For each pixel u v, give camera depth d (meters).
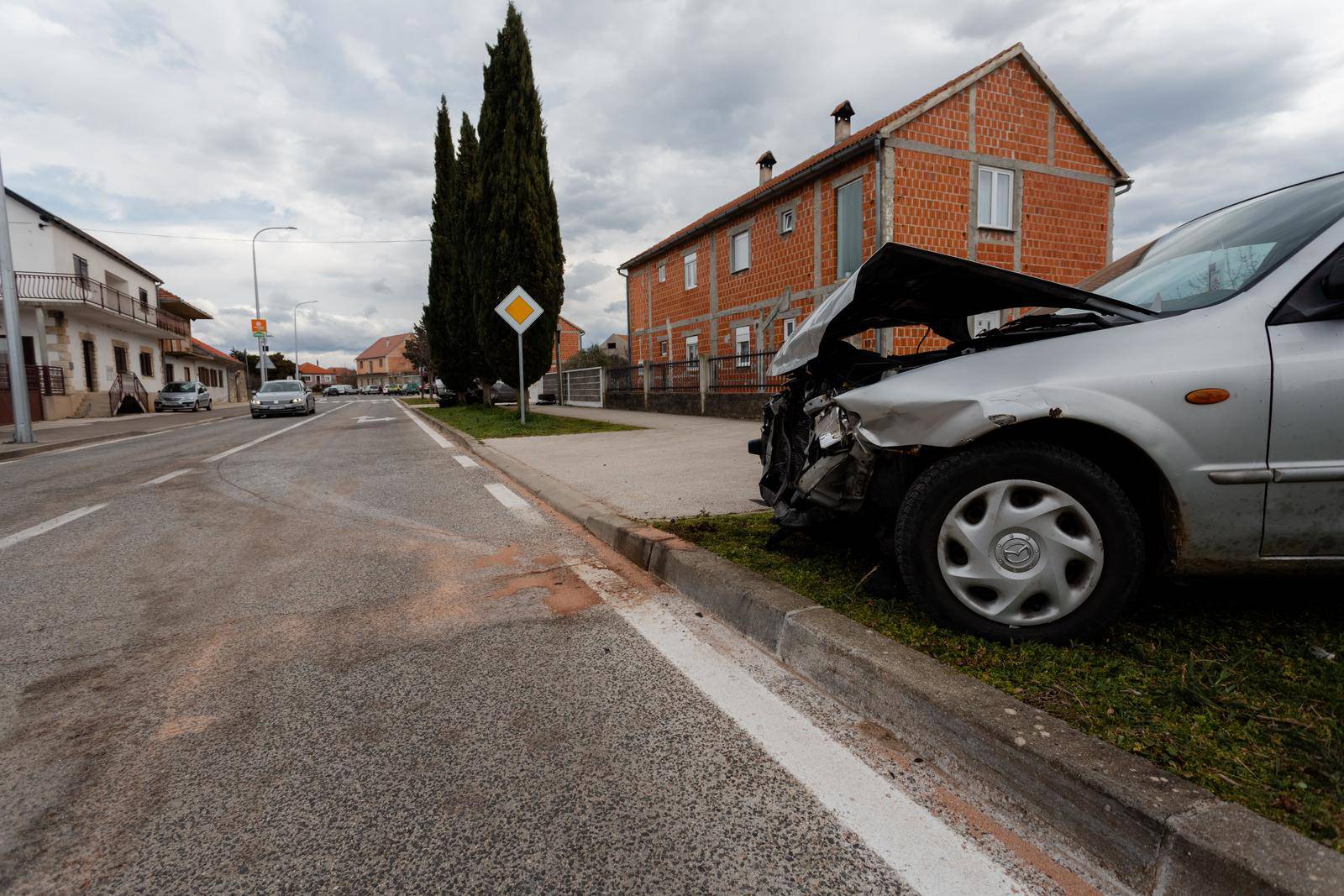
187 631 2.97
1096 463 2.29
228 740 2.04
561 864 1.48
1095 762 1.51
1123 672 2.00
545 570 3.77
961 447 2.25
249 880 1.45
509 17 14.83
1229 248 2.41
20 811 1.71
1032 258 16.44
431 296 25.11
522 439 10.77
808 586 2.87
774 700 2.20
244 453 10.74
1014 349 2.26
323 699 2.29
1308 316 2.00
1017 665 2.06
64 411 24.66
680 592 3.30
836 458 2.58
